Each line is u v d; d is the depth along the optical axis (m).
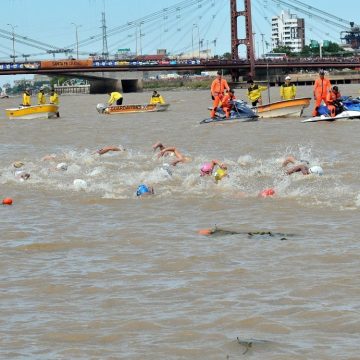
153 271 14.41
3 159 35.06
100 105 76.69
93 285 13.62
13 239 17.66
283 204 20.81
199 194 22.86
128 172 28.28
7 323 11.71
